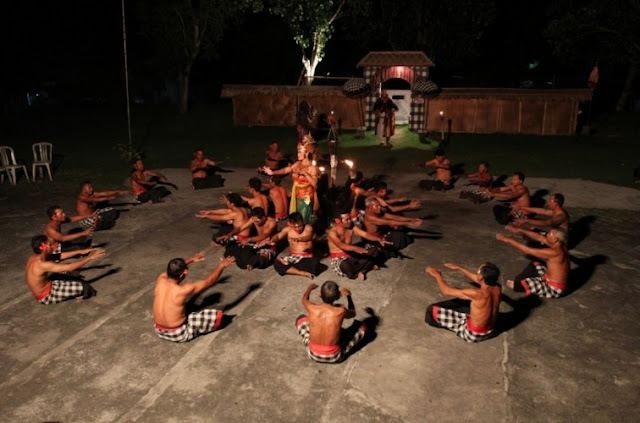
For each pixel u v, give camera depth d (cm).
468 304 756
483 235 1044
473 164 1689
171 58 2742
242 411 548
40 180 1541
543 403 560
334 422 533
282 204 1120
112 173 1623
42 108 3388
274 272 873
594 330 698
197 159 1419
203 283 648
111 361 633
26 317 737
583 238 1038
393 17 2570
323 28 2383
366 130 2195
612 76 3014
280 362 628
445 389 581
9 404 561
